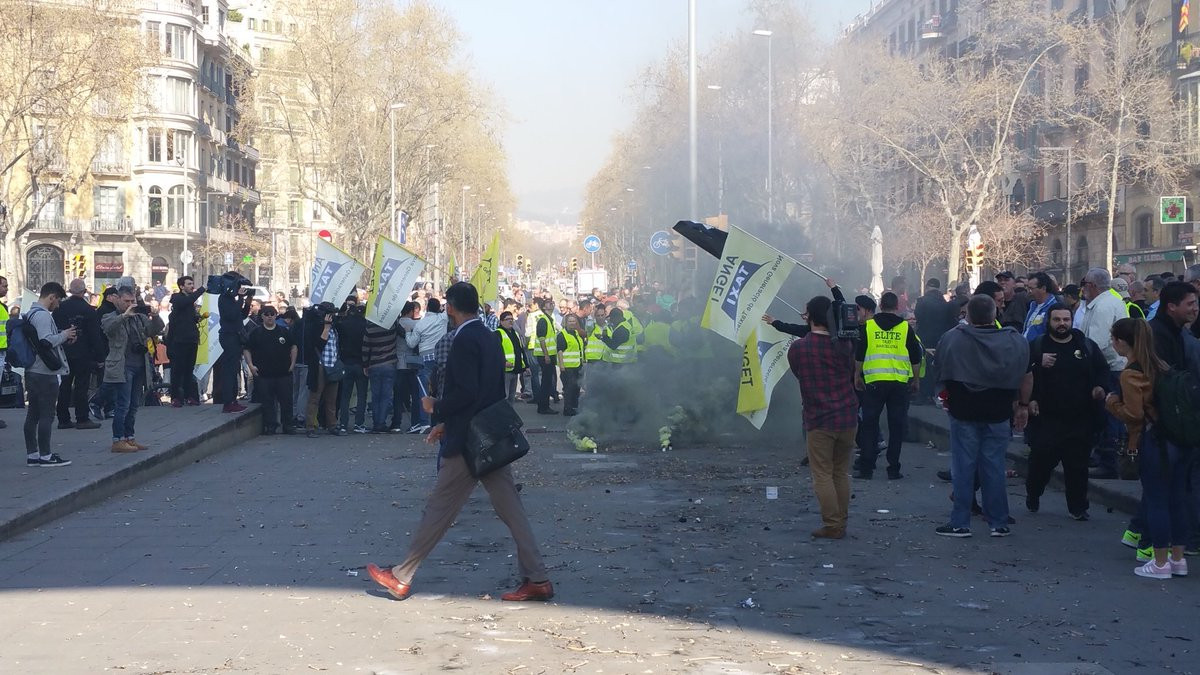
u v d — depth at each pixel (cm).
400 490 1270
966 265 3203
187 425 1673
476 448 746
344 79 6275
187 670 611
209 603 757
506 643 664
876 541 970
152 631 688
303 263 10419
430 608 746
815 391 980
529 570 764
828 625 706
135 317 1641
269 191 10231
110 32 4766
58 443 1498
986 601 766
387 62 6362
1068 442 1057
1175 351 849
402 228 4631
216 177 8819
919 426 1756
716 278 1370
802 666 621
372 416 2077
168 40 7756
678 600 769
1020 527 1036
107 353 1401
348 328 1898
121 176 7662
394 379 1941
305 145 8044
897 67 4644
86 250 7606
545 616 727
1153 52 4369
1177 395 802
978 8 5403
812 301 993
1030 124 4828
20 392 2125
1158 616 727
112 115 5075
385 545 957
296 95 6438
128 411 1415
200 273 8269
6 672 606
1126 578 833
